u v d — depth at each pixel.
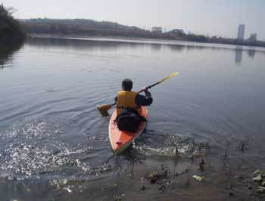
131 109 7.66
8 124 7.86
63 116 8.75
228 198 4.88
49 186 5.09
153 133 7.73
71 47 36.03
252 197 4.93
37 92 11.49
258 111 10.24
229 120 9.11
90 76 15.66
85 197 4.78
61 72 16.53
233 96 12.59
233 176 5.61
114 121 7.93
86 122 8.34
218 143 7.24
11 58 21.75
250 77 18.75
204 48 58.84
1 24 37.41
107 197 4.79
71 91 11.91
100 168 5.79
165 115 9.32
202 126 8.45
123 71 18.17
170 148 6.82
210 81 16.31
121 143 6.68
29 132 7.42
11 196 4.76
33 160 6.02
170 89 13.56
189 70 20.58
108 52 32.00
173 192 4.98
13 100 10.17
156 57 29.42
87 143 6.96
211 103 11.19
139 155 6.42
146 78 16.06
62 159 6.11
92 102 10.41
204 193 4.99
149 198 4.79
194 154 6.54
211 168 5.89
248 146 7.11
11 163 5.86
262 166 6.08
